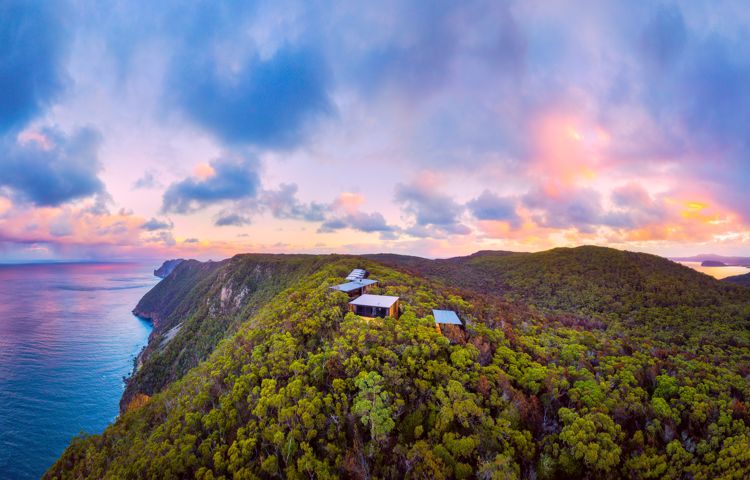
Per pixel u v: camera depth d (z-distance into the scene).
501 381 47.97
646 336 105.75
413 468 36.28
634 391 54.06
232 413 43.81
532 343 67.62
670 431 46.66
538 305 152.00
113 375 155.50
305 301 73.31
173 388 72.00
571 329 91.50
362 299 68.06
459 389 43.09
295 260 171.38
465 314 75.12
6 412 114.62
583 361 62.66
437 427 39.91
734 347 93.19
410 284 97.06
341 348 50.09
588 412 46.34
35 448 97.94
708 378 61.59
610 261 186.12
